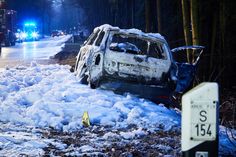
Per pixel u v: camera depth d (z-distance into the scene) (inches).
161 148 255.6
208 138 93.5
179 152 247.9
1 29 1624.0
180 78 446.0
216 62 630.5
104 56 423.5
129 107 373.7
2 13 1619.1
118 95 413.7
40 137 276.5
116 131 308.2
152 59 431.5
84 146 252.7
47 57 1062.4
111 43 435.8
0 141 249.8
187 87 445.4
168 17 887.7
